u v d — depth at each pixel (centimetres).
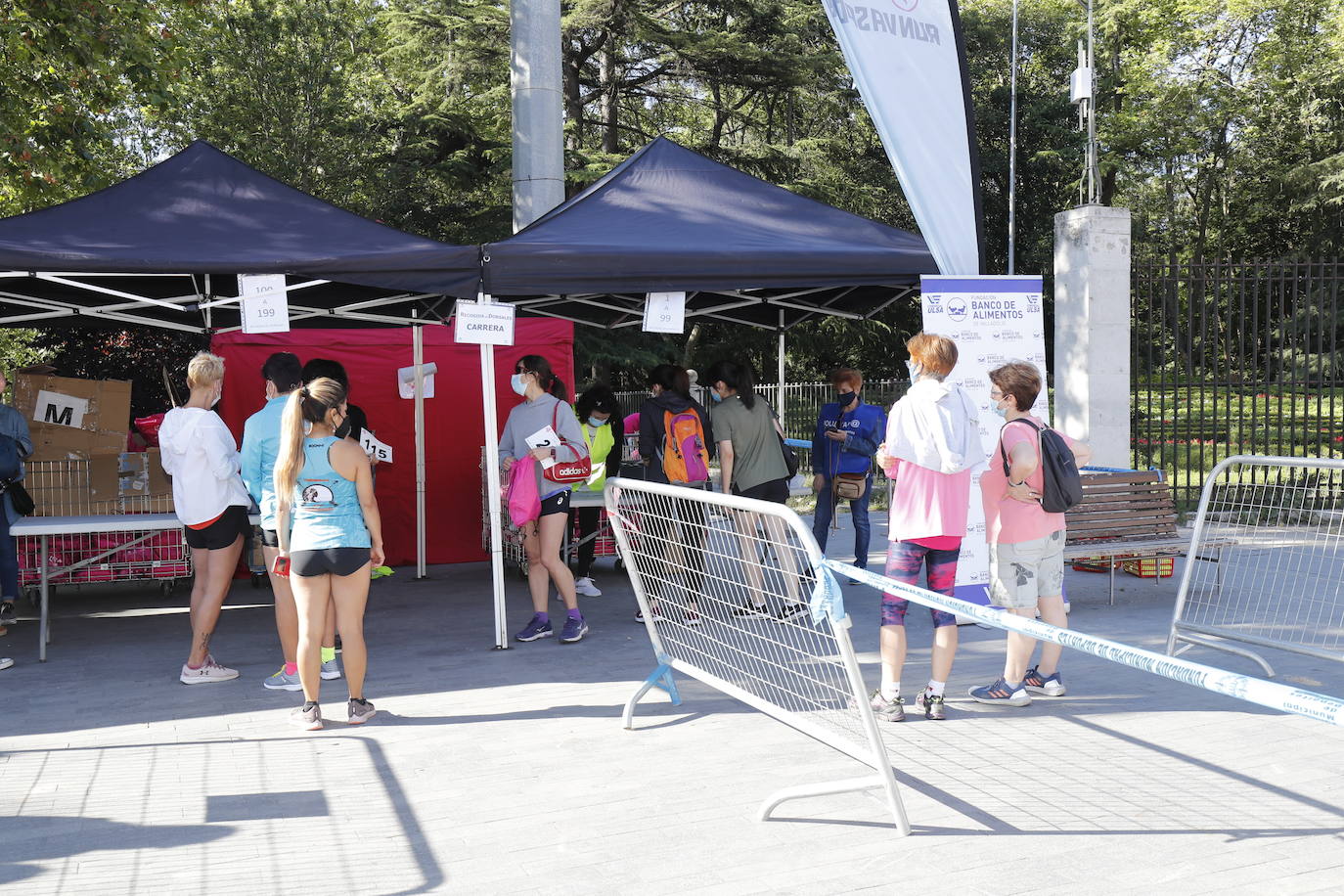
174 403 717
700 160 805
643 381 2675
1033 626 310
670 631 537
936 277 718
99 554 830
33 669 673
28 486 816
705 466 782
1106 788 439
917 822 407
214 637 764
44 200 1358
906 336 3084
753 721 542
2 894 360
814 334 2855
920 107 751
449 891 358
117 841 404
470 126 2575
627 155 2561
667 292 684
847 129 3206
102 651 720
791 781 456
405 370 1041
